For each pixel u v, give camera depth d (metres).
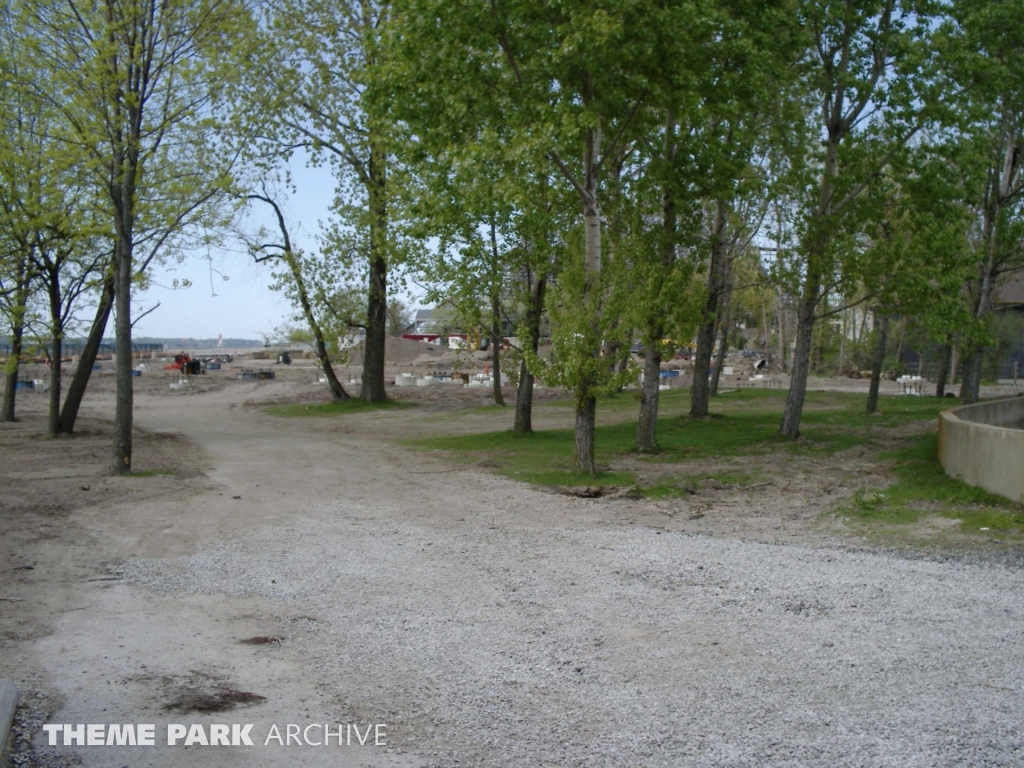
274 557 9.56
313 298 34.47
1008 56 19.67
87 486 14.77
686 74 15.16
